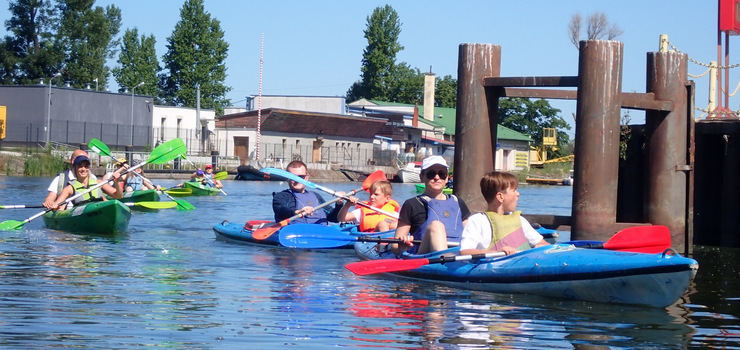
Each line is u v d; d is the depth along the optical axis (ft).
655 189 39.91
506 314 21.15
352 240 34.42
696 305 22.81
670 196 39.63
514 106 243.81
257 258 32.17
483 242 25.21
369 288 24.99
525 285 23.67
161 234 41.11
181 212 58.80
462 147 40.96
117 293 22.90
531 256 24.04
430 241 27.07
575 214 37.45
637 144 43.27
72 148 147.74
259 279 26.43
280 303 22.16
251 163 168.55
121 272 27.02
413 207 28.30
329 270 29.09
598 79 36.58
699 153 42.88
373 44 290.76
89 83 210.38
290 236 34.12
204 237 40.22
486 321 20.25
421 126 230.27
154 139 175.22
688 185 39.70
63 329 18.30
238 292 23.71
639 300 22.02
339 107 206.28
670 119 39.47
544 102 243.40
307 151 187.62
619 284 21.98
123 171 45.78
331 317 20.42
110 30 235.20
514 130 240.53
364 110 207.82
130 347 16.98
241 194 89.86
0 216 48.91
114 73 261.03
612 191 36.96
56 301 21.45
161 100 260.42
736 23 56.80
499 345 17.88
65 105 155.33
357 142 201.36
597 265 22.25
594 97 36.63
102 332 18.15
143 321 19.36
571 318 20.75
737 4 56.75
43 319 19.21
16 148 145.79
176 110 179.83
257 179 142.20
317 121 187.01
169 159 48.70
